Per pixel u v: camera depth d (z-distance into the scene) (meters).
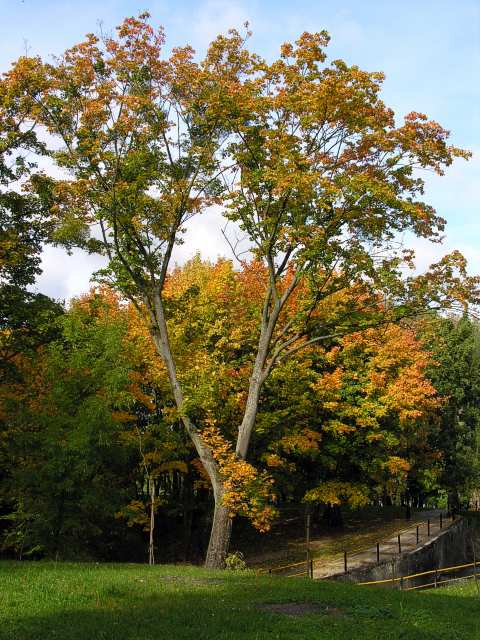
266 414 24.44
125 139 18.95
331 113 17.48
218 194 19.94
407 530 31.31
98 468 20.09
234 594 11.24
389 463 27.75
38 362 23.31
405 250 18.30
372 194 16.47
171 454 23.31
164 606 9.88
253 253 19.78
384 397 26.62
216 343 23.61
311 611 10.35
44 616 8.95
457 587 20.55
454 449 36.56
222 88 18.39
